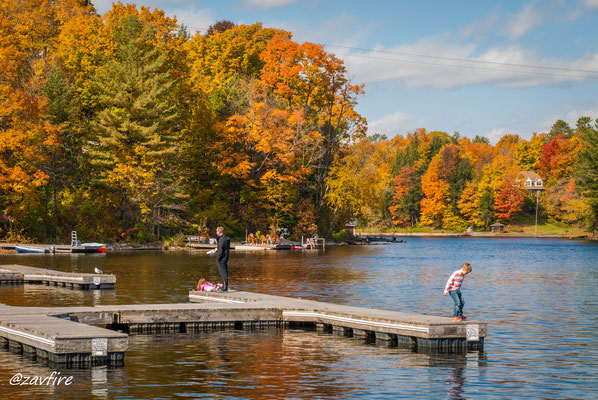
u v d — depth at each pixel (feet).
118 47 254.68
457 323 60.44
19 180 191.21
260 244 252.01
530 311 85.56
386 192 561.84
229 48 336.49
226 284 88.17
